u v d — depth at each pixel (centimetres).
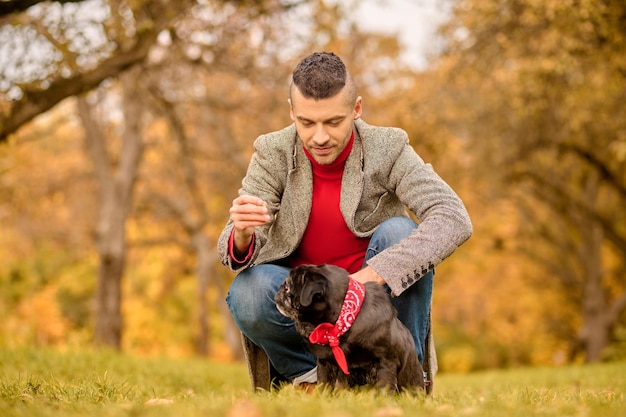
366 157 389
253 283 389
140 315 2928
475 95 1708
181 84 1441
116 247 1809
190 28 1039
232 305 401
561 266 2603
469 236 371
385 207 400
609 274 2730
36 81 780
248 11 1018
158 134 2059
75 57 779
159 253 2655
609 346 2222
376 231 387
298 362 408
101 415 291
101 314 1806
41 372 660
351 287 344
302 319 351
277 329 393
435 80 1675
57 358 838
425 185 381
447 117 1728
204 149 1931
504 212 2425
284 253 401
